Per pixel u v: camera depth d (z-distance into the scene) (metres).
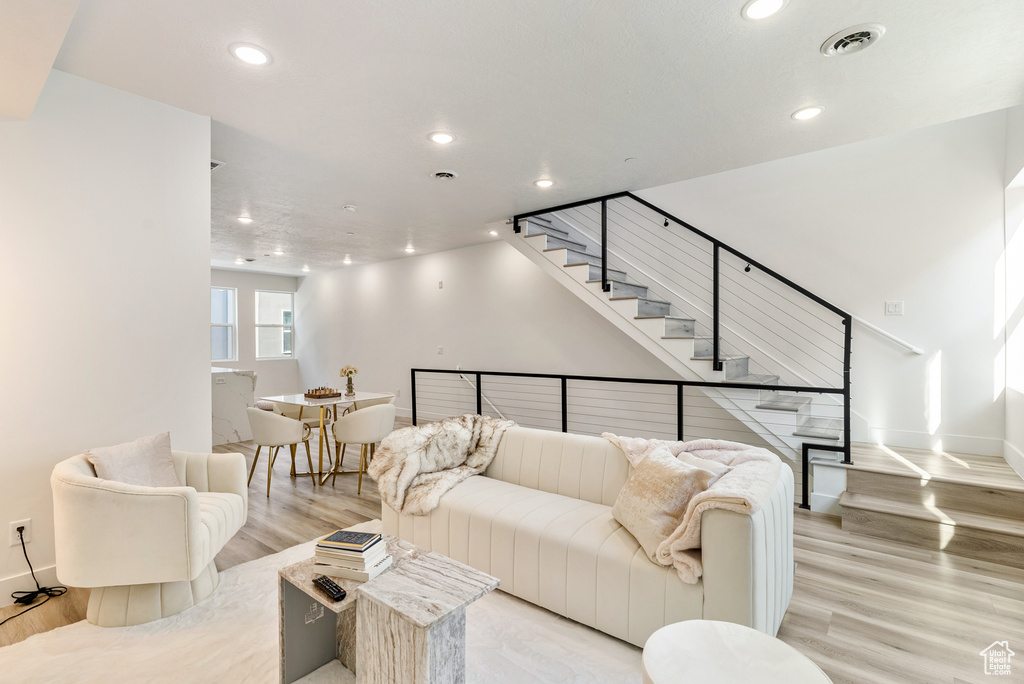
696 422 5.00
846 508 3.17
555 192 4.29
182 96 2.60
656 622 1.88
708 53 2.21
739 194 4.64
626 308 4.38
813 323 4.25
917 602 2.32
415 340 7.61
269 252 7.19
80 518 1.98
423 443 2.92
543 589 2.19
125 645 1.95
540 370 6.13
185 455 2.57
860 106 2.72
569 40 2.12
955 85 2.49
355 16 1.94
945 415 3.74
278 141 3.18
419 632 1.41
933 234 3.76
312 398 4.57
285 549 2.89
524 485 2.87
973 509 2.98
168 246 2.72
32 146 2.29
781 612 2.05
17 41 1.68
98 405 2.50
